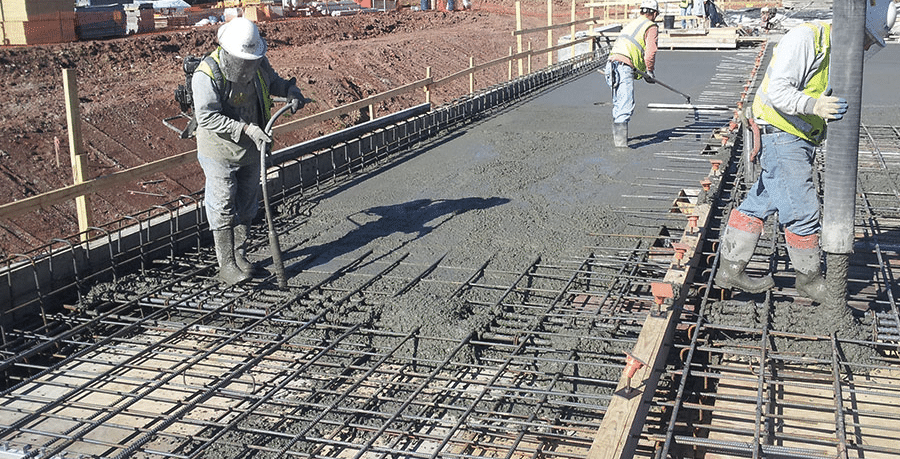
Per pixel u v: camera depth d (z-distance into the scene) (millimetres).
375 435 3504
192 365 4164
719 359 4332
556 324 4547
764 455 3367
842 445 3252
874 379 4059
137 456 3625
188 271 5605
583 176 7480
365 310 4762
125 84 19656
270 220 5074
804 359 3979
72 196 5309
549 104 11422
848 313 4352
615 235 5848
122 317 4832
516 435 3613
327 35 29703
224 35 4836
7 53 19547
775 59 4129
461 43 31250
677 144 8555
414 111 9594
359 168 8078
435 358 4305
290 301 4926
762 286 4695
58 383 4227
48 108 16750
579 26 36969
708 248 5797
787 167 4328
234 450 3561
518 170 7762
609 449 3189
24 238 12539
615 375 4027
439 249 5766
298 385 4125
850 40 3941
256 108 5207
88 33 23734
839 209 4172
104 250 5543
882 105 10055
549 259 5500
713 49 17062
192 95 5090
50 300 5145
